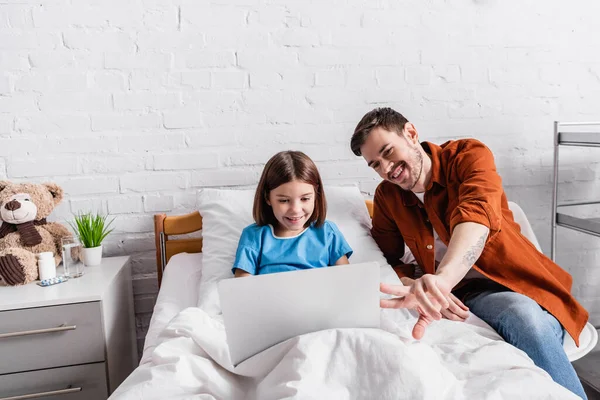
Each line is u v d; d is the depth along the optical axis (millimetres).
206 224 1699
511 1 2025
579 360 2064
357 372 871
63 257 1568
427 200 1546
